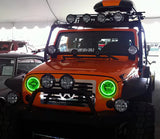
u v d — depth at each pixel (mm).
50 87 2654
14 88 3031
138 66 3422
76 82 2684
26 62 4918
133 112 2529
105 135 2523
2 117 2748
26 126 2781
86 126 2492
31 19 14055
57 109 2719
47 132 2715
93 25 3891
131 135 2518
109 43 3713
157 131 3490
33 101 2809
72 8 12156
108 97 2615
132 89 2617
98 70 2789
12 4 12625
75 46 3869
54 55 3881
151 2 10820
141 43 3498
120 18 3607
